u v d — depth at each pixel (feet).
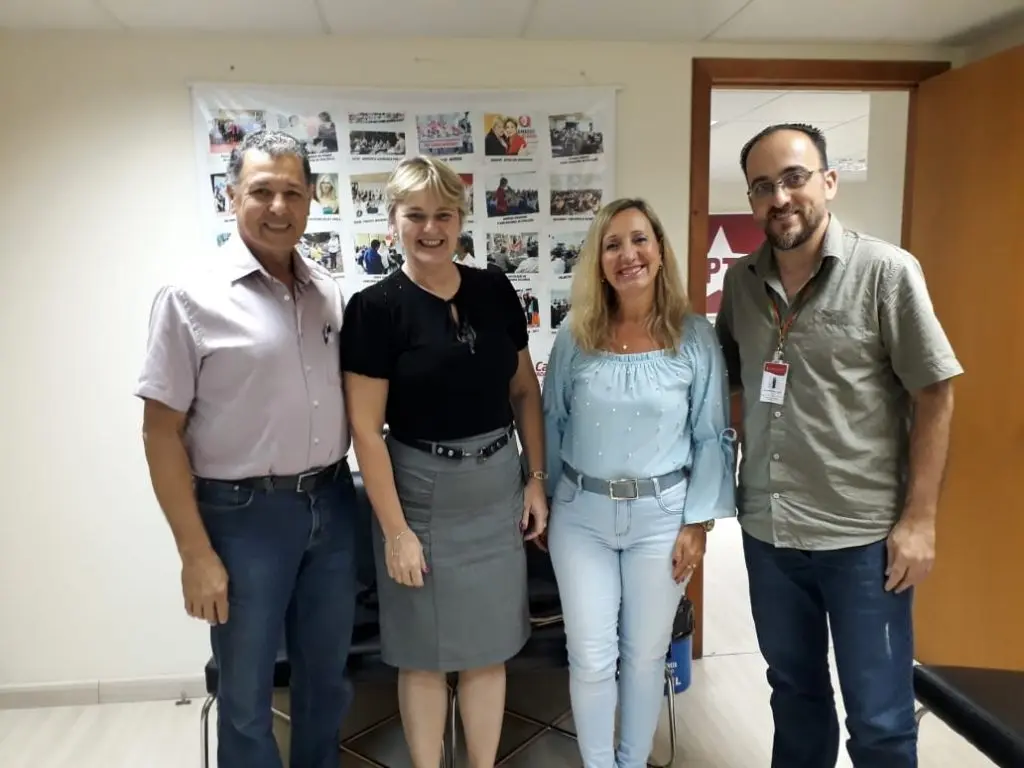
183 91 7.63
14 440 7.89
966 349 8.00
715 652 9.25
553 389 6.21
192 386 4.97
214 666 6.25
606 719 6.05
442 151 7.96
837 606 5.45
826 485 5.35
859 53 8.31
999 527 7.70
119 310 7.82
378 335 5.42
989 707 5.09
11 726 7.83
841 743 7.36
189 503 5.00
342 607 5.75
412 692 6.02
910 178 8.82
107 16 7.05
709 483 5.82
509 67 7.96
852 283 5.23
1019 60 7.22
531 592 7.23
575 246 8.21
